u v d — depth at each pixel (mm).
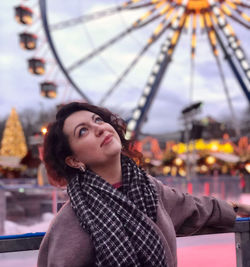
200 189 10930
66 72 26391
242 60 30984
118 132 1759
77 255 1312
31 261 1394
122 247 1290
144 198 1474
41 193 7145
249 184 17969
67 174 1560
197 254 1775
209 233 1712
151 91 29922
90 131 1496
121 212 1367
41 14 25266
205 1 29953
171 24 30391
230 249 1796
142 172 1564
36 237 1386
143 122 29359
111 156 1474
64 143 1517
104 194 1407
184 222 1660
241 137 28125
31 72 25609
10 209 6883
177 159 23984
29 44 24891
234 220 1690
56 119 1590
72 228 1357
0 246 1309
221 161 22312
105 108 1726
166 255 1414
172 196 1622
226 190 11547
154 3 29234
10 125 40500
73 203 1395
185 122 12836
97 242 1291
